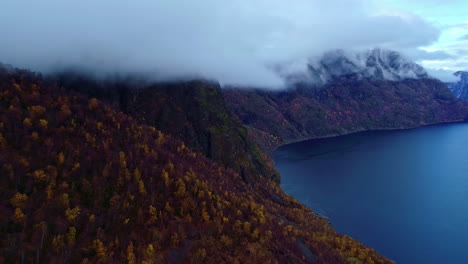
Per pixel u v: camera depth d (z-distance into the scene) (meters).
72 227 117.31
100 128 183.88
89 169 148.25
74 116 183.25
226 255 133.75
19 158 137.62
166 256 124.38
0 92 172.75
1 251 105.06
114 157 161.12
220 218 151.62
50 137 156.00
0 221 112.81
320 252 157.38
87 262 111.50
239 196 194.00
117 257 117.62
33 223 116.62
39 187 130.25
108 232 125.94
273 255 141.12
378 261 165.12
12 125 153.62
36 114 168.62
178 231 136.50
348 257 163.00
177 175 171.00
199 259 127.12
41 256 108.06
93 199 135.75
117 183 145.50
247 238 147.12
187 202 152.25
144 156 177.12
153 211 139.38
